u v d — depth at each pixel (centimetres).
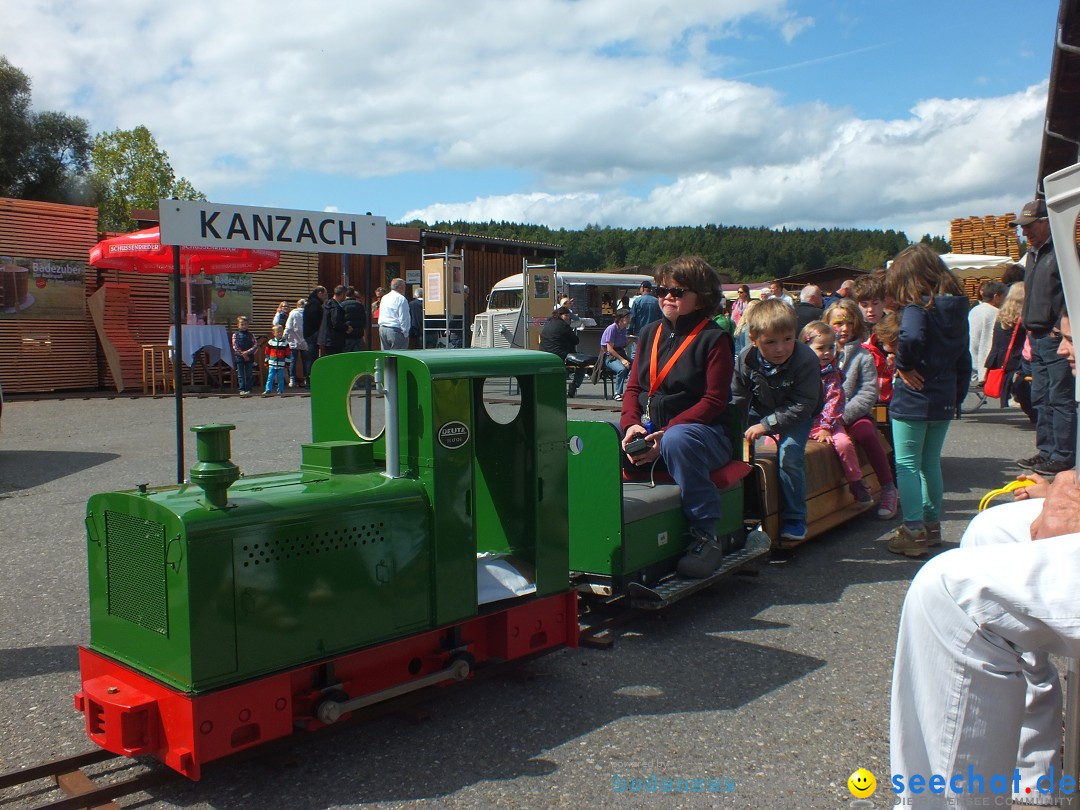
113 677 311
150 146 4628
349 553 319
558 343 1614
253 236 546
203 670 281
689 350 486
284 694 300
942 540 627
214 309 1853
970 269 1844
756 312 556
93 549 322
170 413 1355
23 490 825
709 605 503
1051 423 764
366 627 326
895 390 584
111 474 897
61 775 310
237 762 313
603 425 446
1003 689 218
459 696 380
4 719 363
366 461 370
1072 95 1307
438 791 302
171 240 514
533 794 299
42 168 3656
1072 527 221
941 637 220
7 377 1599
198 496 302
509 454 389
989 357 1079
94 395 1611
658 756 326
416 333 1944
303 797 298
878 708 367
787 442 575
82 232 1684
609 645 436
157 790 303
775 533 586
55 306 1656
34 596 522
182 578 280
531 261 3038
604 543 453
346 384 385
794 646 438
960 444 1006
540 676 402
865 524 689
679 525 492
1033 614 209
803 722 354
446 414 344
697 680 397
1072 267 217
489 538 400
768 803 294
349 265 2445
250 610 293
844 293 920
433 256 2234
